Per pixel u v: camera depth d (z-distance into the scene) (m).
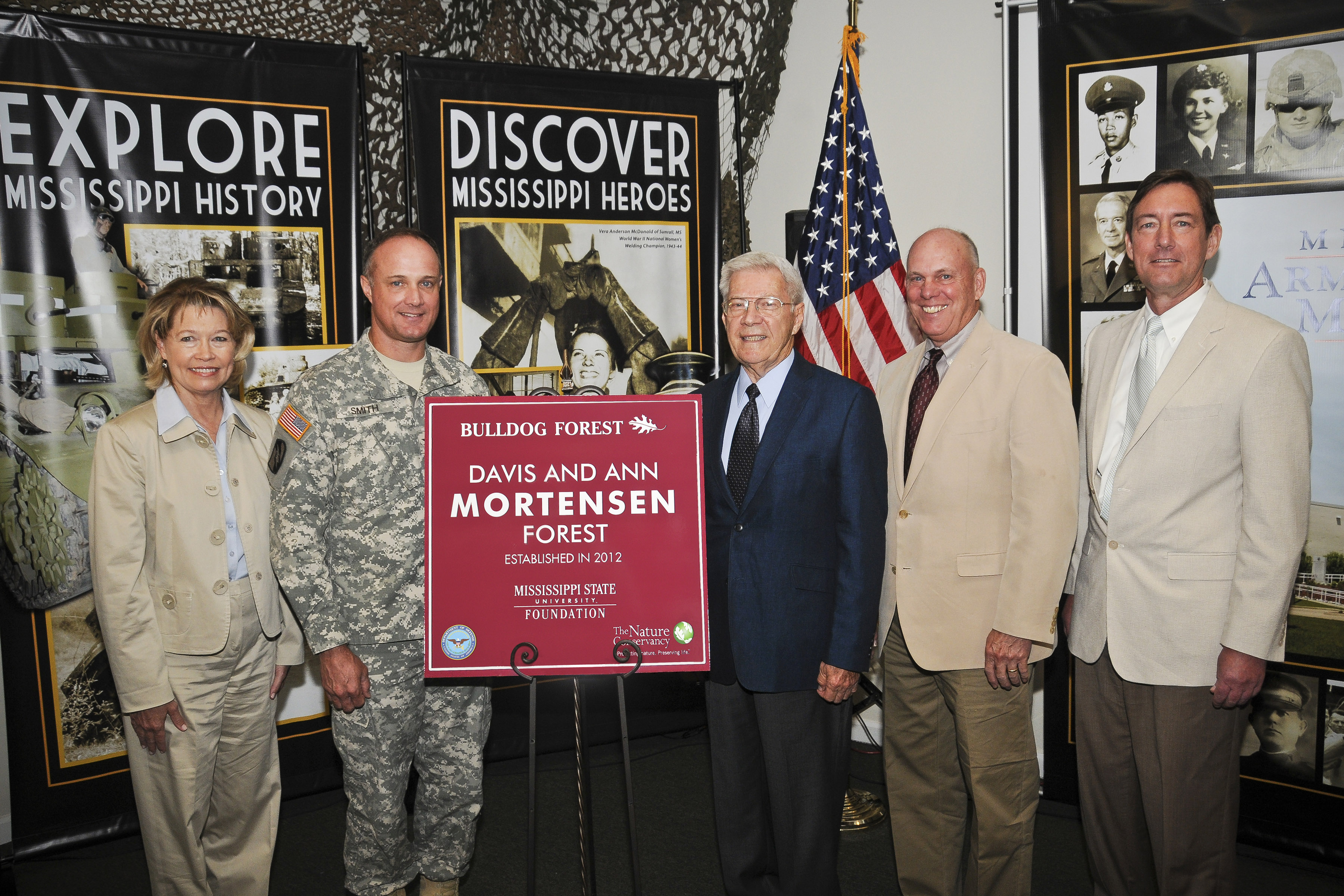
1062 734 2.79
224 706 2.02
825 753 1.96
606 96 3.08
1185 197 1.82
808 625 1.90
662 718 3.40
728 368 3.38
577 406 1.72
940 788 2.13
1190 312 1.87
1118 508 1.89
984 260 3.12
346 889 2.34
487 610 1.68
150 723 1.91
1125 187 2.58
